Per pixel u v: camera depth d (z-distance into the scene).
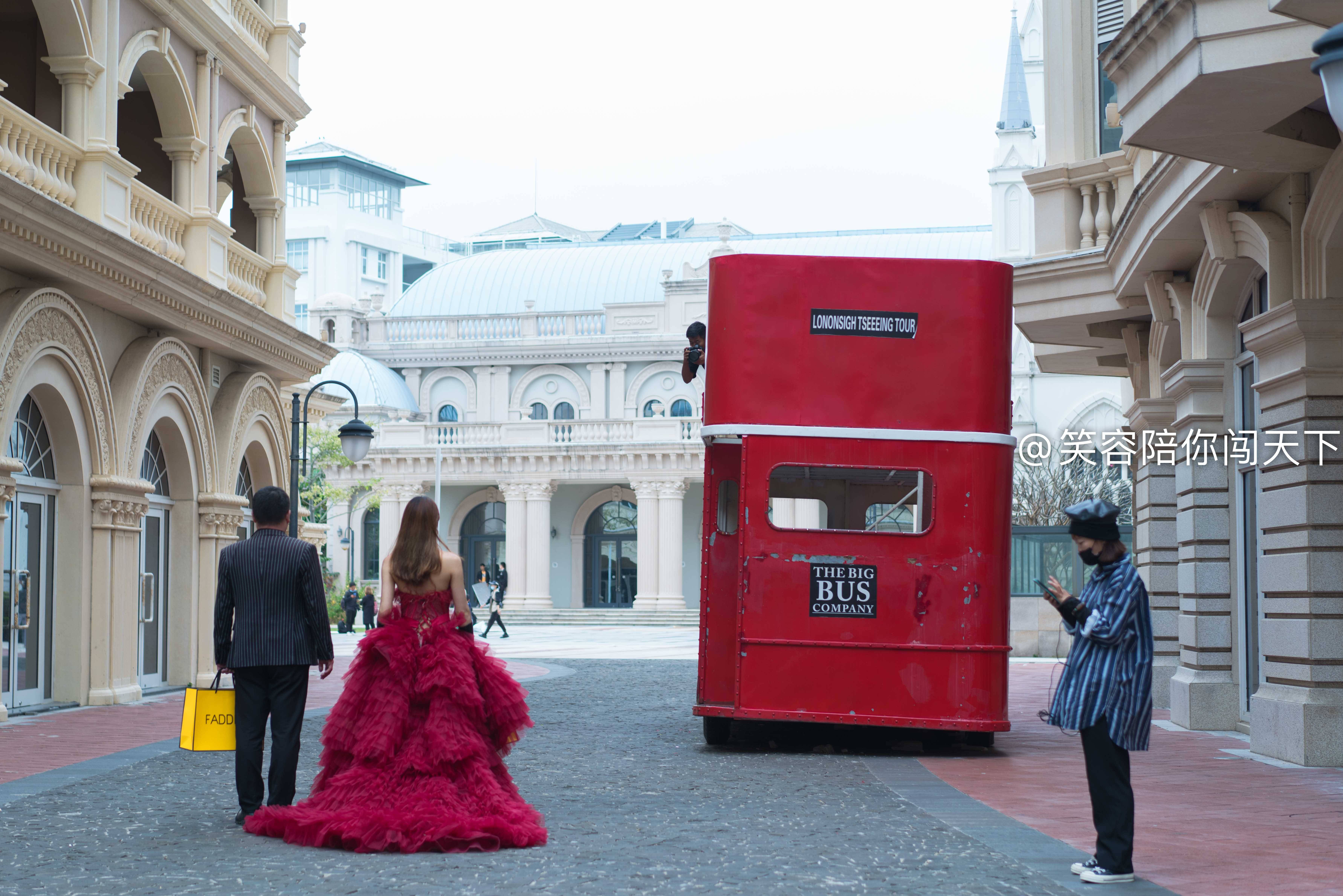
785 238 77.12
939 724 12.20
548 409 69.62
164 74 18.66
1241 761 11.83
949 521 12.38
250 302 20.11
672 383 67.88
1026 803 9.27
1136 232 14.78
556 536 65.38
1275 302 11.73
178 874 6.61
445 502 65.44
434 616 7.79
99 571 17.08
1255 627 14.04
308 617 8.15
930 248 75.06
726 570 13.20
